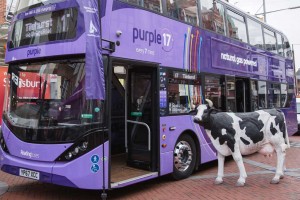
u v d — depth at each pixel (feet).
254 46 39.45
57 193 23.04
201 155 28.55
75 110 19.56
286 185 24.54
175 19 26.43
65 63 20.31
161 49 24.66
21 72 22.36
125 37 21.43
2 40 39.17
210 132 24.06
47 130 19.89
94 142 19.08
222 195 22.16
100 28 19.34
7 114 22.61
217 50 31.78
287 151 41.86
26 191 23.53
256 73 39.40
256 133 24.43
